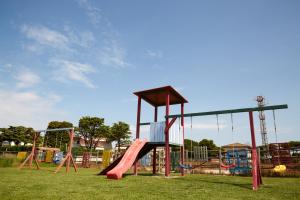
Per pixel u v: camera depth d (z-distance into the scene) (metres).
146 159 20.64
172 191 5.49
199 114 9.48
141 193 5.10
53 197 4.39
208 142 53.12
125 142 47.56
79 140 50.75
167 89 10.97
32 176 8.88
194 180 8.56
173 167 16.73
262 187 6.80
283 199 4.67
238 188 6.39
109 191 5.31
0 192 4.86
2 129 44.25
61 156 23.27
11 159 16.45
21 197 4.32
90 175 9.93
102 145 54.75
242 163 13.33
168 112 10.70
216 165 16.05
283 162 14.30
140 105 11.75
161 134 10.78
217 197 4.79
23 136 45.31
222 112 8.73
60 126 47.38
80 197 4.46
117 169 8.70
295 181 9.01
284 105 7.25
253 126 7.58
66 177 8.74
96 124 46.88
